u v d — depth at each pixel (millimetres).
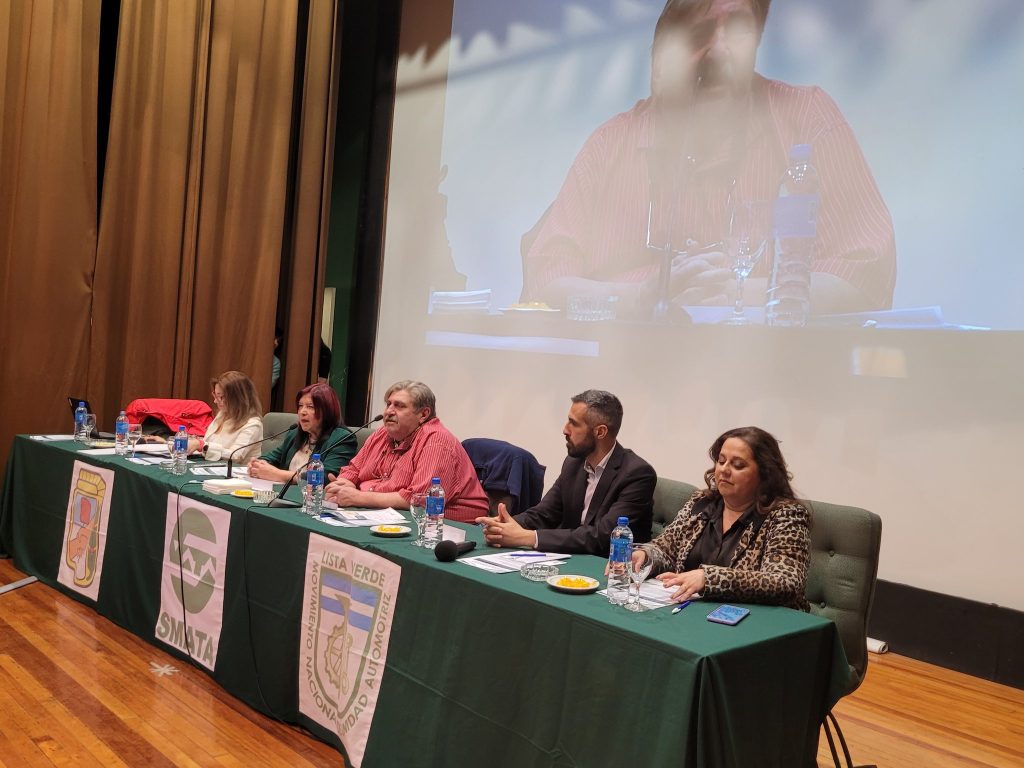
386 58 6426
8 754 2240
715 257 4418
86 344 5180
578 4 5184
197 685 2777
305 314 6207
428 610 2074
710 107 4484
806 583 2283
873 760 2604
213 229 5699
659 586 2076
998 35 3510
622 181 4887
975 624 3496
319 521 2568
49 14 4914
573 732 1713
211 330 5773
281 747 2385
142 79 5359
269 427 4348
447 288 5891
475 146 5770
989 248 3510
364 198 6516
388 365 6293
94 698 2629
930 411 3660
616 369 4844
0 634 3123
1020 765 2627
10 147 4840
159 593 3070
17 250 4883
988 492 3494
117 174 5266
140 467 3355
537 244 5328
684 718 1525
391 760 2074
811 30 4098
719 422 4363
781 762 1754
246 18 5801
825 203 4012
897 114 3797
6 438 4891
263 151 5930
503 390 5469
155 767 2227
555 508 2775
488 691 1900
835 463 3938
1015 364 3434
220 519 2809
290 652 2502
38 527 3867
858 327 3883
